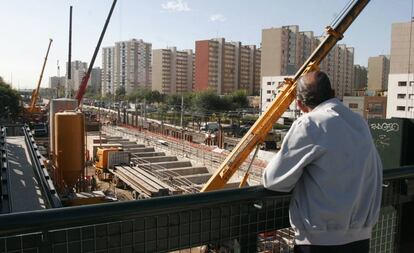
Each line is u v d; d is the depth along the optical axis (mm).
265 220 2240
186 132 60062
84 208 1691
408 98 67625
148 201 1848
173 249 1952
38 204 13938
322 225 1908
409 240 3150
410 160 5855
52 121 24609
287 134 2012
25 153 22844
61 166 21188
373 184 2035
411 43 77188
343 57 124000
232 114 76125
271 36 108812
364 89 123250
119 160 35594
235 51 125375
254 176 27078
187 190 27625
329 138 1919
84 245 1736
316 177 1932
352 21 13984
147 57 151250
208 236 2051
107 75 157625
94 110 97062
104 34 39469
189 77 137875
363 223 1986
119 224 1810
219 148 41625
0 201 13188
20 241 1611
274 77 89625
